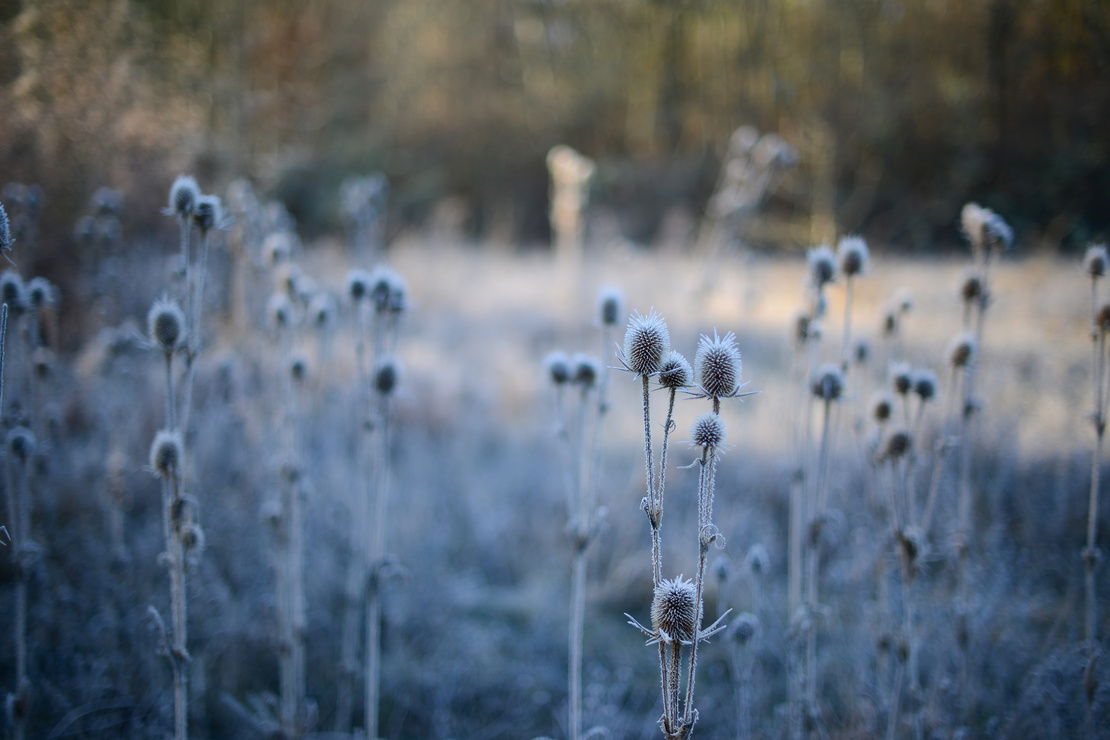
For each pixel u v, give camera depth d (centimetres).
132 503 466
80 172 596
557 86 2664
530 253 1922
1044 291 923
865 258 309
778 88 1777
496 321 1121
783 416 654
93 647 374
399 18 2383
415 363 830
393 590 464
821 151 1659
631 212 2191
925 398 304
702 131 2411
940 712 324
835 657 400
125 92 658
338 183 1816
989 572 415
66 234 584
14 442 299
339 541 506
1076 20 1302
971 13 1476
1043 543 451
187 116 862
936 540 462
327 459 531
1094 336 303
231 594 441
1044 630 392
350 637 384
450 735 373
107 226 514
